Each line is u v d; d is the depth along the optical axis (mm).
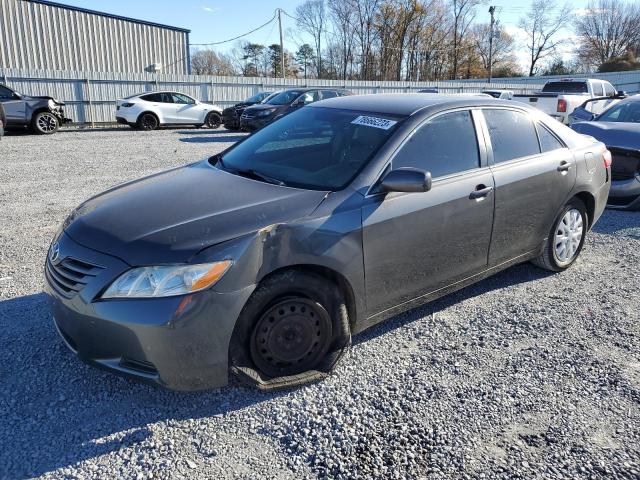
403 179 3217
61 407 2949
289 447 2682
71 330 2889
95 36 28219
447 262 3807
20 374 3238
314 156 3734
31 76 22172
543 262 4832
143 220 3029
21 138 16938
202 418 2889
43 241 5754
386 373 3332
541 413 2967
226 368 2889
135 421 2855
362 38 59500
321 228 3080
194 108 22031
